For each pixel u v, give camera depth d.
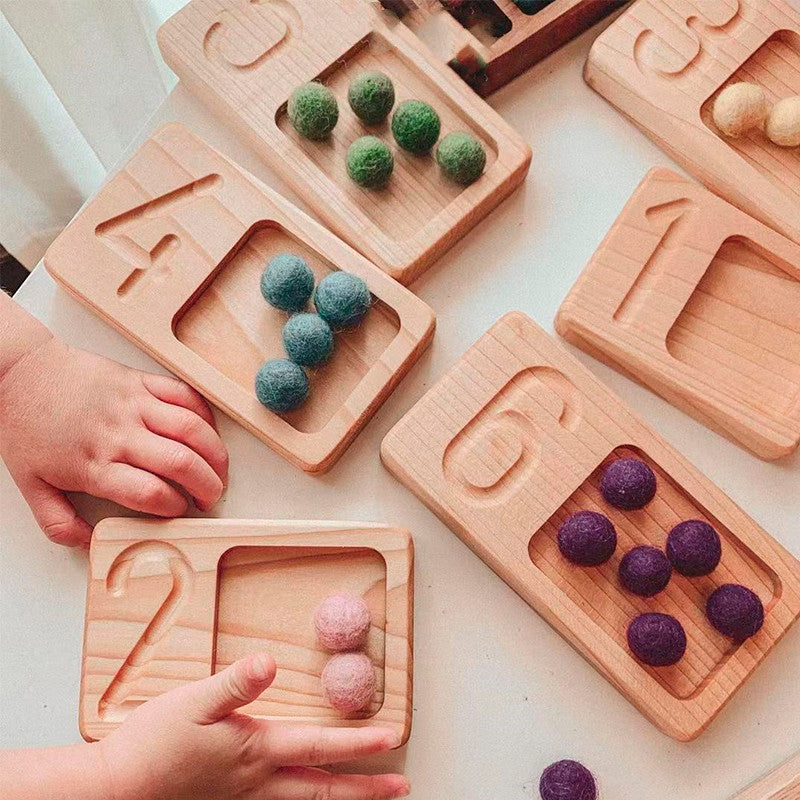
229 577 0.50
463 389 0.51
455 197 0.53
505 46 0.53
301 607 0.50
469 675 0.50
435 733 0.50
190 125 0.55
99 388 0.50
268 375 0.50
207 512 0.52
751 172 0.53
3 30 0.57
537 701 0.50
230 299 0.52
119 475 0.49
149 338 0.51
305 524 0.50
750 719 0.50
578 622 0.49
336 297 0.50
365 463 0.52
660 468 0.51
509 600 0.51
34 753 0.46
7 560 0.51
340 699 0.48
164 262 0.52
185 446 0.50
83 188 0.68
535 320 0.54
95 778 0.46
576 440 0.51
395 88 0.54
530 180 0.55
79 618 0.51
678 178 0.53
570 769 0.48
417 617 0.51
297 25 0.54
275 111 0.53
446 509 0.50
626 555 0.49
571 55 0.56
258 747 0.46
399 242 0.52
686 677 0.49
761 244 0.52
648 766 0.50
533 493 0.50
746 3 0.54
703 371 0.52
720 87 0.54
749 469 0.52
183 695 0.46
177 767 0.46
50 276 0.53
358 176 0.52
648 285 0.52
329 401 0.52
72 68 0.60
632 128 0.55
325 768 0.49
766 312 0.52
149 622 0.49
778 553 0.50
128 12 0.60
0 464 0.52
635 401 0.53
